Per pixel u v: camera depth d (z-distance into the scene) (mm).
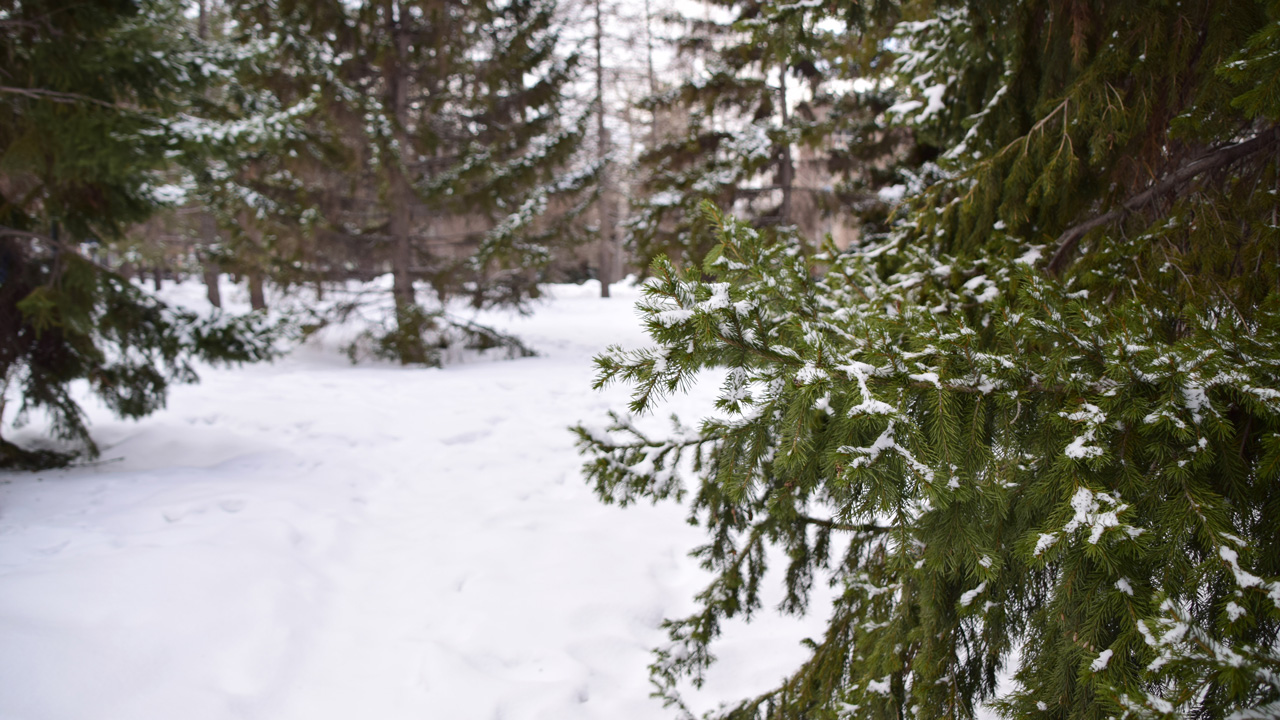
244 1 10477
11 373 5766
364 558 4027
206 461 5969
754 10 10727
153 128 5301
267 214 10961
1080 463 1230
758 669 3088
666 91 11680
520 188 12539
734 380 1458
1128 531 1125
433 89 12633
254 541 3922
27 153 5043
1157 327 1591
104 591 3146
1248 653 968
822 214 11617
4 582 3154
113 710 2488
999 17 2477
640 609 3535
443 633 3250
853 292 2221
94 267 5633
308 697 2744
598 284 32250
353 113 11250
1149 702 1004
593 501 5055
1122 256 2008
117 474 5355
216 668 2801
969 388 1345
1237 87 1768
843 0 2646
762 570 2361
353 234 12414
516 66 12062
